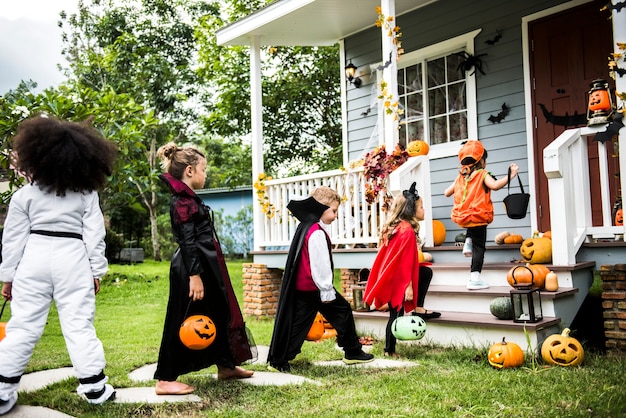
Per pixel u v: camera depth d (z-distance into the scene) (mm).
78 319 3574
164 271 15508
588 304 6961
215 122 15609
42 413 3439
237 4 15703
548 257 5363
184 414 3420
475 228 5500
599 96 5281
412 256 4859
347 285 8766
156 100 20141
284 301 4539
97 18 23016
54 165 3529
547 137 7137
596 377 3955
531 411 3256
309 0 7641
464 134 8094
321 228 4504
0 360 3406
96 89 21219
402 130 8875
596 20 6746
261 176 8266
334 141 15227
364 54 9289
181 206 3832
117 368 4691
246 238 23234
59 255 3562
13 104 10469
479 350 4840
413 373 4234
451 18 8117
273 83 15023
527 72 7301
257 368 4672
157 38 21281
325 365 4707
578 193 5379
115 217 23469
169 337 3820
